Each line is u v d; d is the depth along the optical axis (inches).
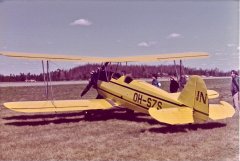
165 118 293.7
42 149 261.6
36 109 373.4
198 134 295.7
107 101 411.8
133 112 421.7
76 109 382.6
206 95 294.5
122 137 293.4
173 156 240.1
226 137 282.5
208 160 229.3
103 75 437.7
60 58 416.2
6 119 388.2
